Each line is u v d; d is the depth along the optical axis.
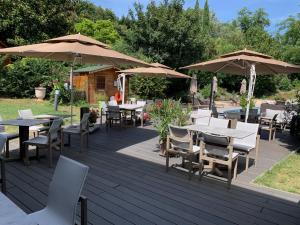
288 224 3.15
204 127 4.92
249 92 6.84
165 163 5.20
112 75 16.00
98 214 3.20
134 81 16.33
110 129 8.52
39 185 3.92
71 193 2.13
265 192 4.02
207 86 21.20
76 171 2.15
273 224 3.13
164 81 16.80
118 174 4.54
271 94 23.75
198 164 4.86
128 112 10.58
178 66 19.36
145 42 18.80
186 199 3.69
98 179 4.27
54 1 19.25
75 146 6.23
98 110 10.88
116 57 5.16
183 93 19.55
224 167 4.98
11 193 3.62
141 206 3.44
